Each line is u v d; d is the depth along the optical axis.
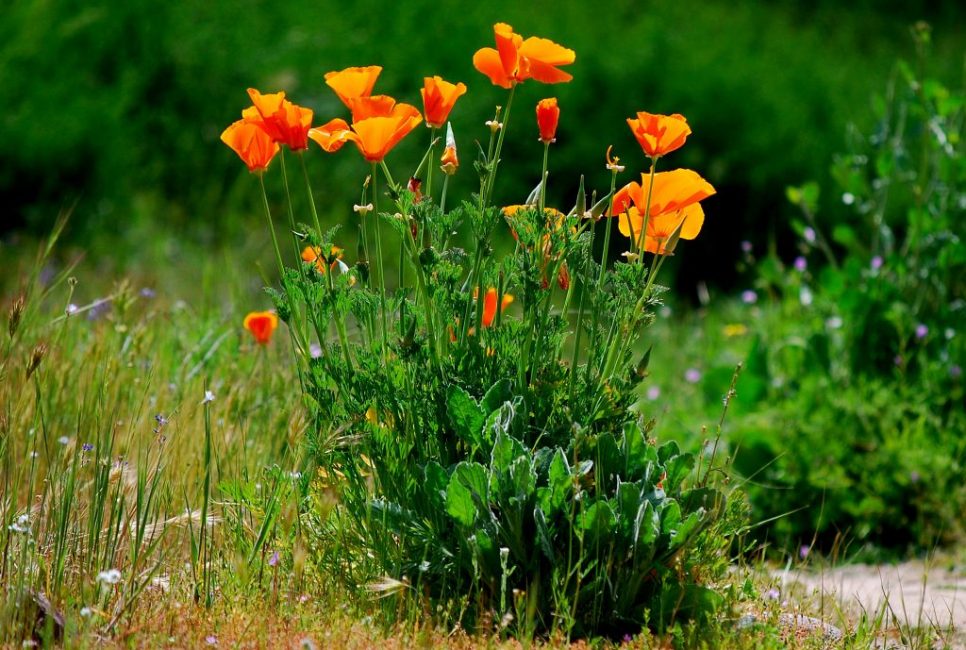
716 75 21.22
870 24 29.83
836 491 8.88
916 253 10.56
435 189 17.84
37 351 5.60
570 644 5.14
